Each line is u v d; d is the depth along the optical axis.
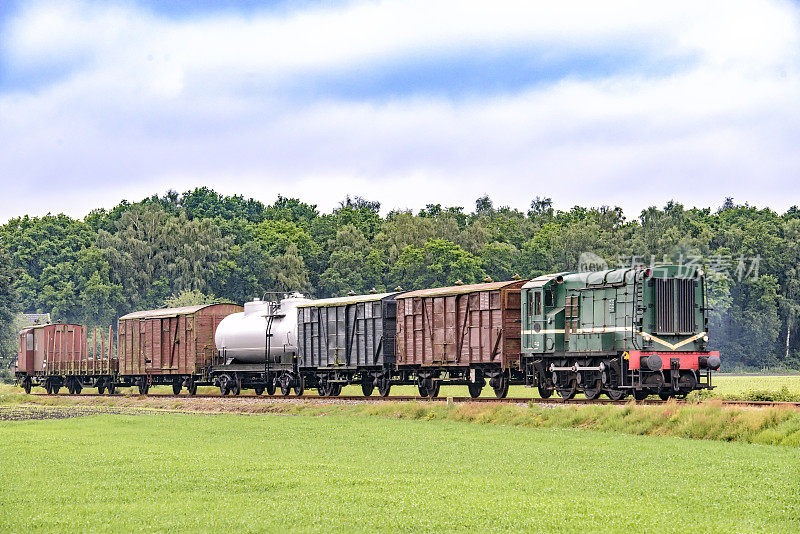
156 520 23.12
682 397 48.06
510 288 54.00
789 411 36.47
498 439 39.16
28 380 98.75
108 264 181.00
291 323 68.94
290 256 183.38
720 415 37.59
